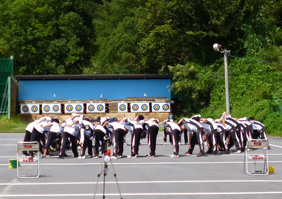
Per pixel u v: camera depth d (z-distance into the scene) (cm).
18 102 4112
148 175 1294
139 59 4944
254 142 1302
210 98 4256
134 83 4241
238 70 4125
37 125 1747
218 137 1869
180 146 2205
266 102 3244
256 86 3738
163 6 4406
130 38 4894
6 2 5372
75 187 1113
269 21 4434
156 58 4672
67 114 4122
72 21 5512
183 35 4419
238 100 3800
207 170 1389
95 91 4203
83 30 5672
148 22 4625
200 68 4375
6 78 4022
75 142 1748
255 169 1342
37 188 1102
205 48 4516
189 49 4522
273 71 3969
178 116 4422
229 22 4303
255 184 1141
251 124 1912
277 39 4525
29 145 1252
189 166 1480
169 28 4347
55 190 1075
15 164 1255
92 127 1727
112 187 1110
